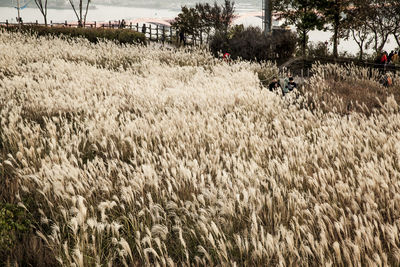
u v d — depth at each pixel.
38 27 33.22
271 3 24.55
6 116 10.42
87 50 23.56
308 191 6.11
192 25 31.84
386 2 23.11
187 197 6.15
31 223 5.50
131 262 4.64
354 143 8.36
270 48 23.97
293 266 4.37
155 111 11.73
